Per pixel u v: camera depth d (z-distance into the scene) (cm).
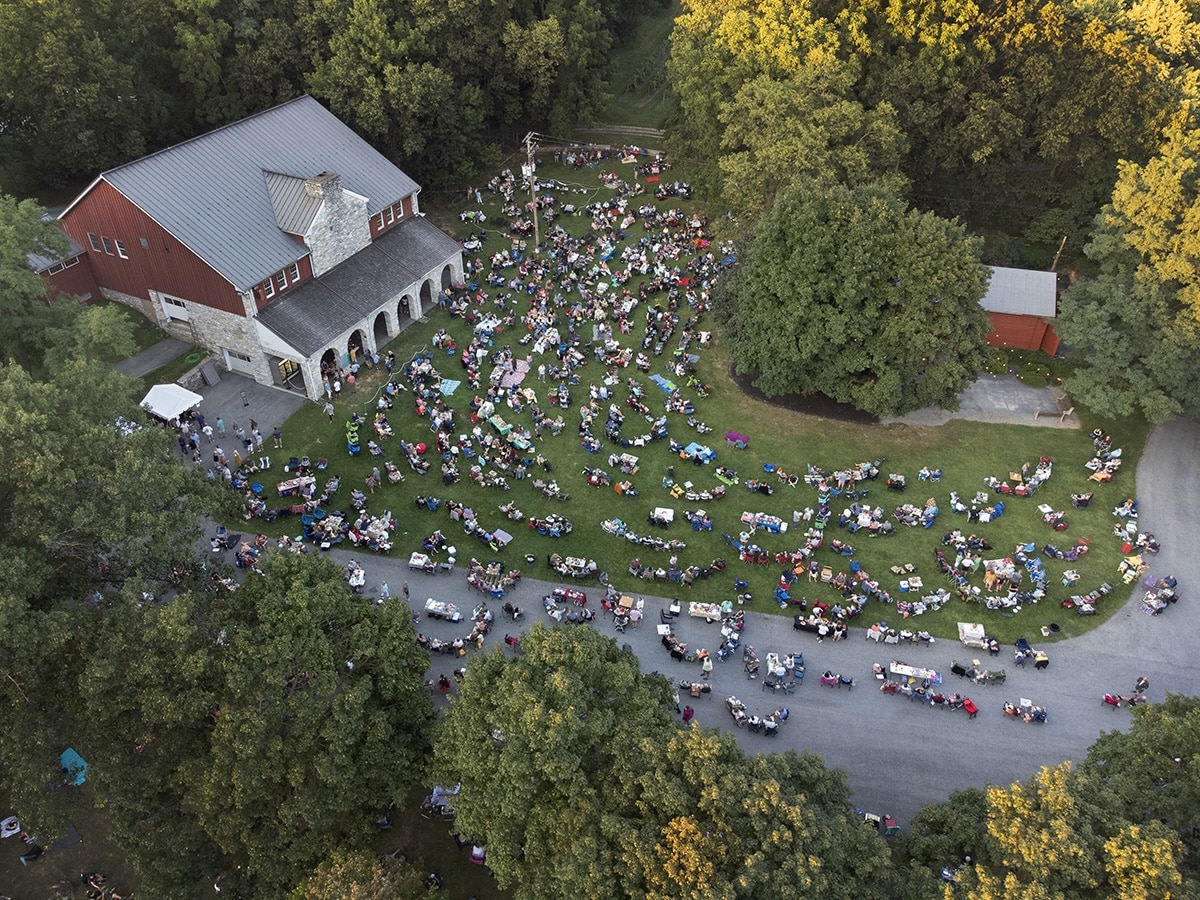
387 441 6731
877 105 8481
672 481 6538
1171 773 3538
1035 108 8631
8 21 7306
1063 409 7538
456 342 7906
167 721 3688
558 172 10850
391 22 9294
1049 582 5881
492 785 3559
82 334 5675
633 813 3447
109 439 4091
